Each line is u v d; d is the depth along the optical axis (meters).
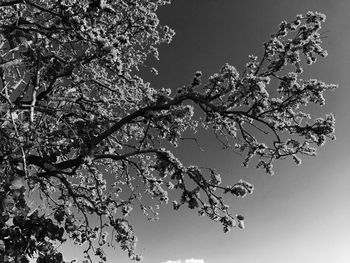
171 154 12.38
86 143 12.13
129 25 15.79
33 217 8.95
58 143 12.45
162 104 12.39
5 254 8.59
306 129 11.26
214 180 12.26
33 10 14.05
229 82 11.41
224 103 12.15
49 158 11.84
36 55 11.37
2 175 9.16
